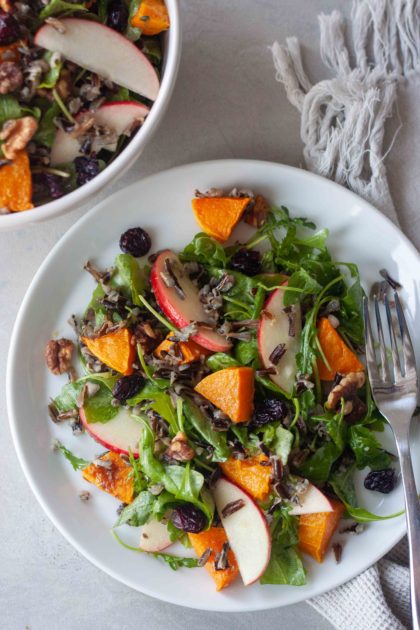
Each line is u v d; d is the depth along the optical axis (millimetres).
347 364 689
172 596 692
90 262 705
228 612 728
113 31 632
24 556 742
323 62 726
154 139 724
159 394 687
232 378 671
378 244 701
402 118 726
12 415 700
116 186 730
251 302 693
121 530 705
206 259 696
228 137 726
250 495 682
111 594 742
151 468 679
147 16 631
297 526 685
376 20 714
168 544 694
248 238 707
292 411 687
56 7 618
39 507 741
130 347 689
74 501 706
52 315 709
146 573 698
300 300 692
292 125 724
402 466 671
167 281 684
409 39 717
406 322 697
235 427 683
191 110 724
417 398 693
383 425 697
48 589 743
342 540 694
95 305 701
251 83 723
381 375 686
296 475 681
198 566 691
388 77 718
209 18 723
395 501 694
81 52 626
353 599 706
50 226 734
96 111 637
